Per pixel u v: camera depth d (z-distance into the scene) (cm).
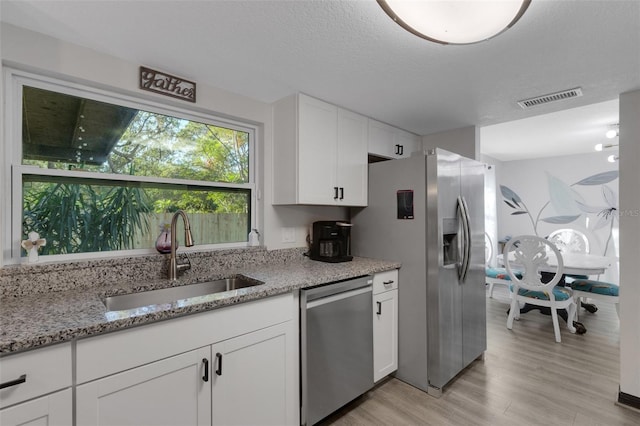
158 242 184
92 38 151
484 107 244
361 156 259
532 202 557
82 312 120
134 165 186
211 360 139
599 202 492
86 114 170
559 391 219
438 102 233
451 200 233
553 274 386
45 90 158
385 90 213
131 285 164
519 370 250
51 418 101
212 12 132
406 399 213
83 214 169
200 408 135
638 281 199
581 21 135
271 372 161
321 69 183
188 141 208
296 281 175
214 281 190
